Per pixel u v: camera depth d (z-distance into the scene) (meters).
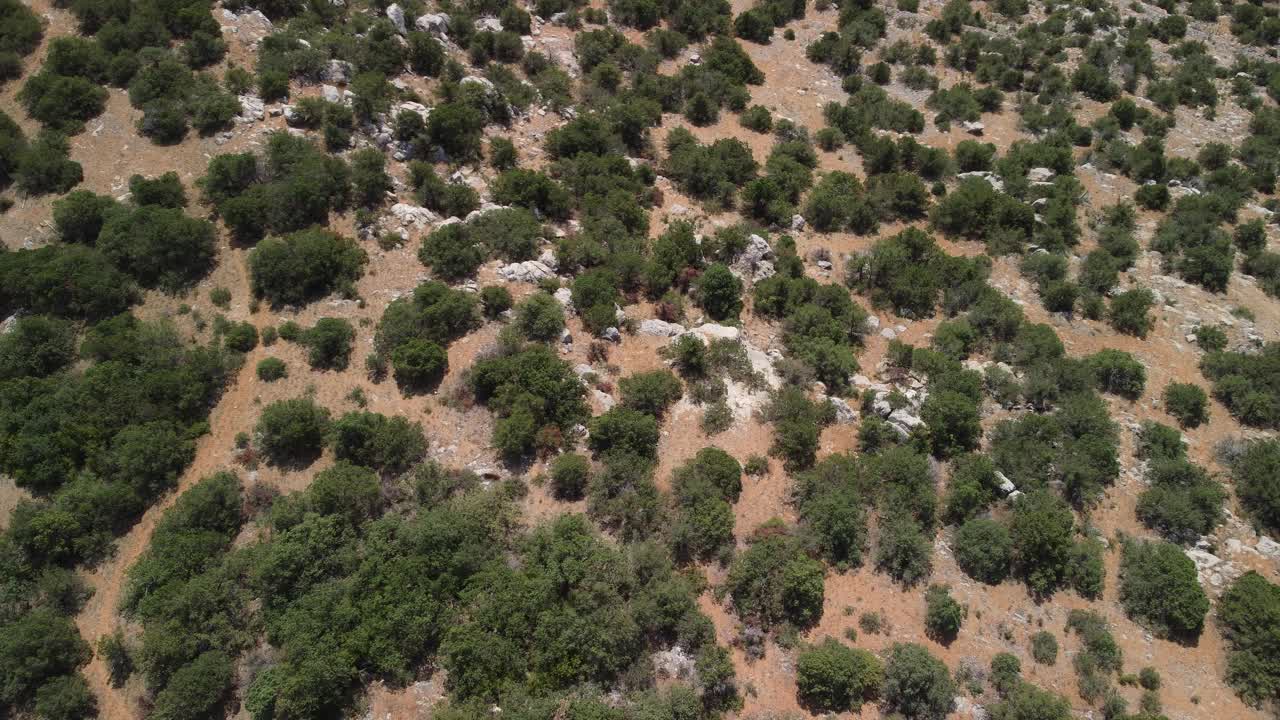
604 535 39.59
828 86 82.69
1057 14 92.19
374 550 37.19
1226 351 53.81
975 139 74.94
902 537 39.84
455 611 35.59
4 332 47.75
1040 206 64.38
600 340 49.44
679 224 57.91
